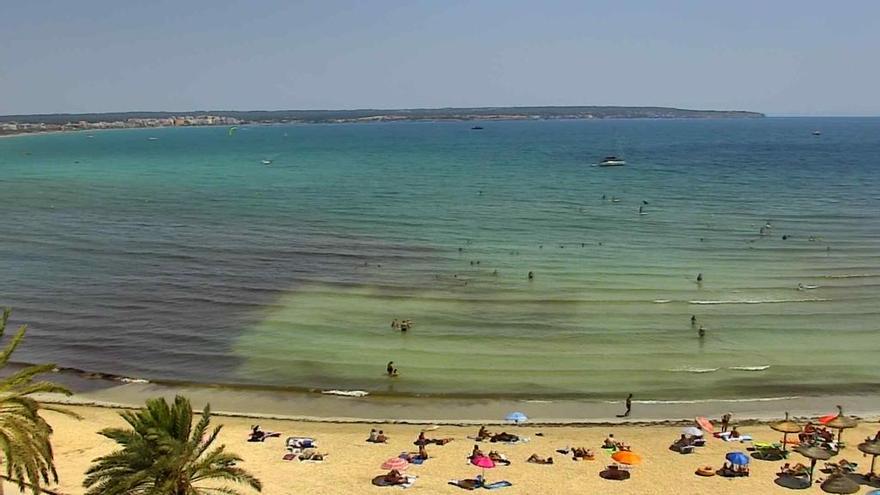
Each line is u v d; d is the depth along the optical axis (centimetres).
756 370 4144
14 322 5025
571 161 17462
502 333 4700
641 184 12312
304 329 4806
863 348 4459
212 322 4981
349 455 3206
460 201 10344
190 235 7956
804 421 3547
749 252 6862
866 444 2973
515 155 19825
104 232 8188
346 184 12731
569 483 2948
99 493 2059
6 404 2288
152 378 4109
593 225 8288
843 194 10769
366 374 4116
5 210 9881
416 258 6675
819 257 6656
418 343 4544
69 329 4881
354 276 6069
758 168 15100
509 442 3338
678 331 4722
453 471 3048
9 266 6569
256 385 4006
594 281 5844
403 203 10194
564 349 4434
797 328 4784
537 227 8175
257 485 2275
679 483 2950
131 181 13638
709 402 3775
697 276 5981
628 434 3431
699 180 12888
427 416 3644
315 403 3794
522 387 3944
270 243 7438
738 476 3009
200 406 3759
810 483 2944
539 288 5653
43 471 2333
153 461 2106
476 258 6656
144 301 5472
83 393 3922
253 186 12600
